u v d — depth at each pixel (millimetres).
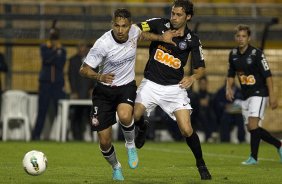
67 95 65312
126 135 27781
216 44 63312
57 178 29516
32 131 63250
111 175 30906
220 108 62875
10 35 61906
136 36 27719
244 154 47750
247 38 38719
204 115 63125
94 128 27391
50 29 61469
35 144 54031
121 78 27484
